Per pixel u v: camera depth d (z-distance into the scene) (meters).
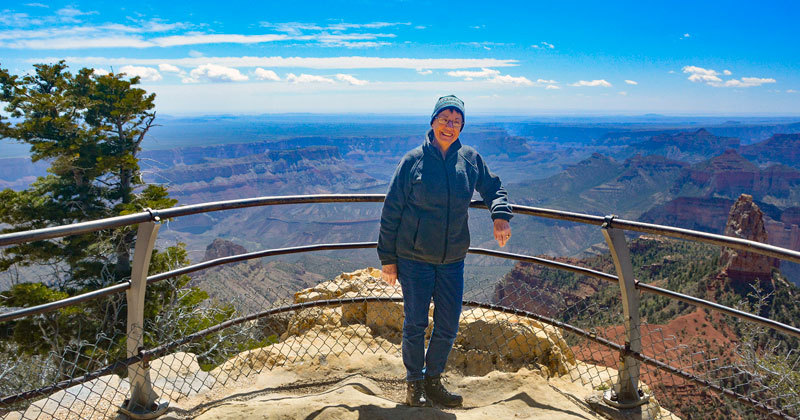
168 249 21.22
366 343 4.46
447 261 3.27
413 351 3.33
